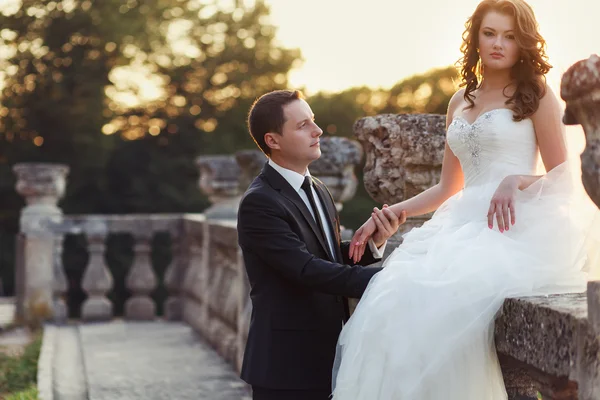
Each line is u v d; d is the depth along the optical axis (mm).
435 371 2453
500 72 2984
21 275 9211
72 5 23641
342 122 24422
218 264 7555
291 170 3104
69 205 23516
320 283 2859
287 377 2980
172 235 9539
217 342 7277
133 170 24812
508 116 2896
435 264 2656
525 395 2625
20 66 22906
